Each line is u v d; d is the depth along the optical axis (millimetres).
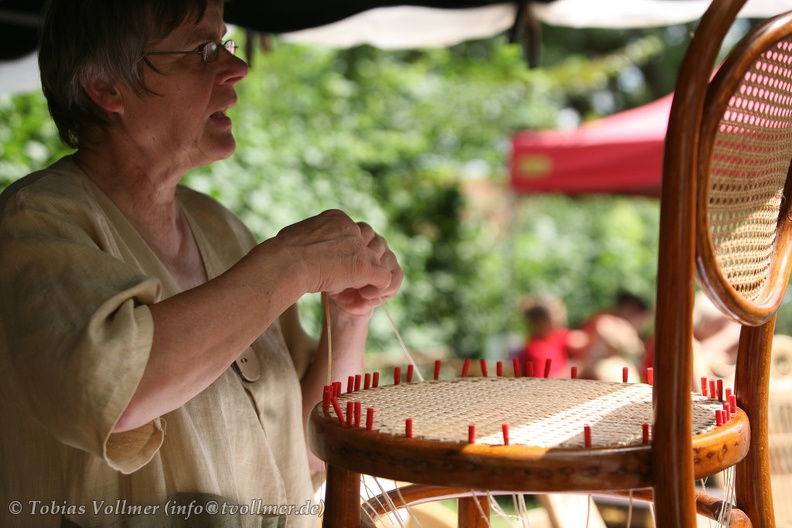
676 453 736
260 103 5676
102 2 1128
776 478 2316
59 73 1172
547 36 10969
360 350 1403
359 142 6141
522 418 891
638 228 9180
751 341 987
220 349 928
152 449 983
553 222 9156
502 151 7695
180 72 1174
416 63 7707
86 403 848
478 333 6469
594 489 747
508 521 1150
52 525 1044
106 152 1217
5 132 3613
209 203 1399
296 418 1311
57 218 1022
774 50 801
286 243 1017
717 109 723
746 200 839
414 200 6434
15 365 932
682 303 728
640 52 9609
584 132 4898
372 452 800
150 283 940
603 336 5082
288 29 2064
